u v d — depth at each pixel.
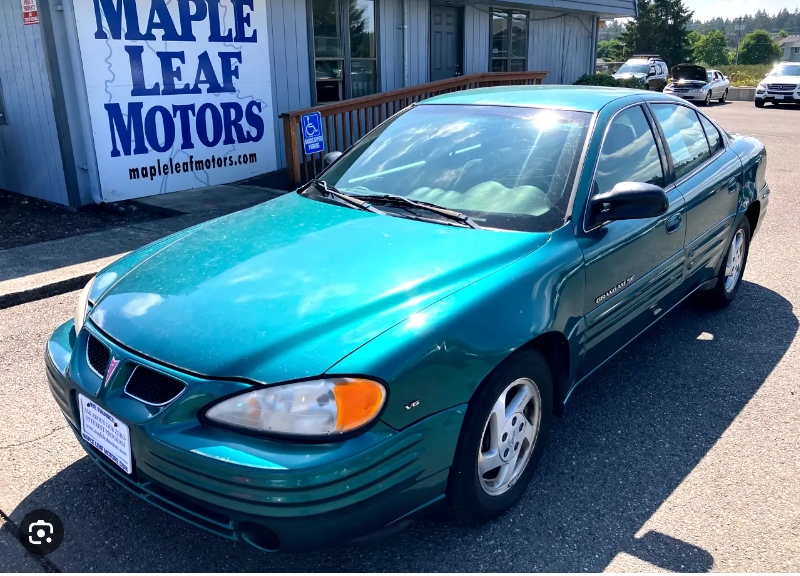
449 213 3.06
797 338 4.55
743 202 4.71
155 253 3.09
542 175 3.17
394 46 11.44
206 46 8.69
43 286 5.27
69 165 7.83
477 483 2.54
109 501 2.88
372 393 2.14
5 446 3.26
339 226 3.03
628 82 23.95
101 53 7.73
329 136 9.27
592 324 3.08
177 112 8.56
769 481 3.01
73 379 2.52
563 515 2.78
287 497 2.04
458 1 12.06
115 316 2.55
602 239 3.08
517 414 2.72
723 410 3.63
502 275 2.64
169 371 2.24
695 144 4.30
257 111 9.49
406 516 2.32
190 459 2.12
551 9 14.15
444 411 2.32
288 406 2.10
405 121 3.91
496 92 3.93
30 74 7.85
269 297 2.45
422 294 2.47
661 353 4.33
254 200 8.14
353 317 2.33
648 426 3.47
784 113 22.64
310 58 10.05
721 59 106.56
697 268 4.20
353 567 2.50
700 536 2.65
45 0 7.29
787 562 2.51
